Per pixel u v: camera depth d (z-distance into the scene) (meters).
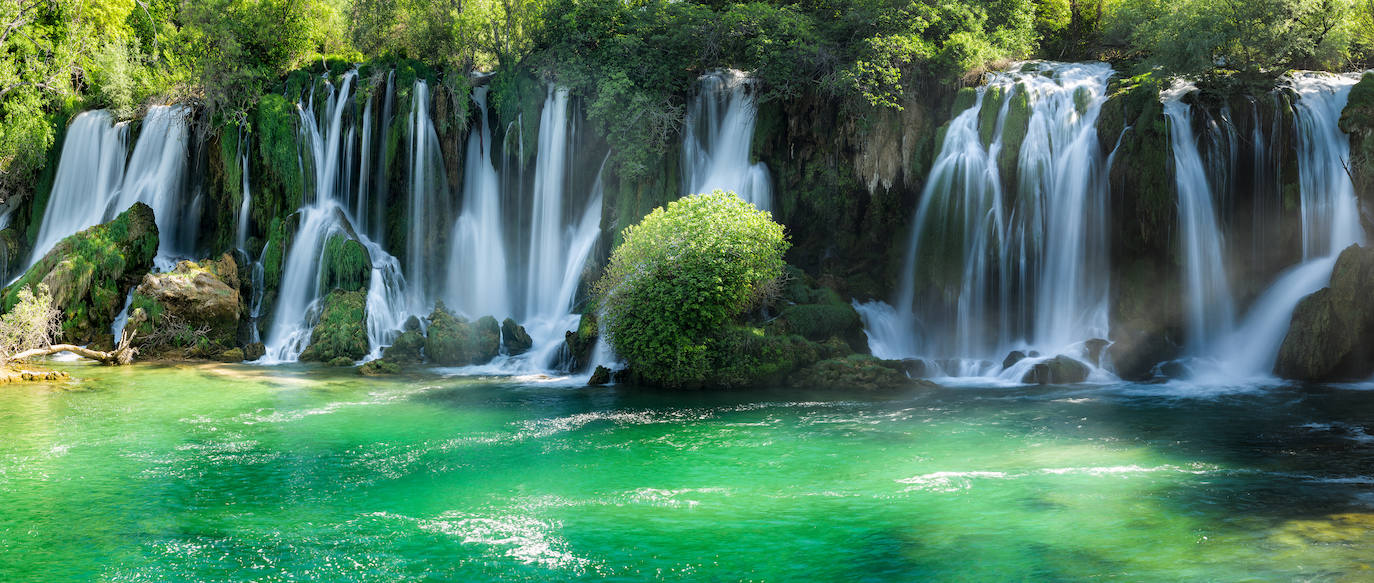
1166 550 11.34
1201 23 29.28
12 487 15.23
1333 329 25.03
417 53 42.91
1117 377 26.75
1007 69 34.06
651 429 20.02
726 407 22.70
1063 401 22.95
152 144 39.12
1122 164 28.48
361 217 37.78
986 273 30.69
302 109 38.38
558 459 17.23
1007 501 13.80
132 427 20.30
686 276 25.58
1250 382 25.27
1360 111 26.75
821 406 22.73
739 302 26.50
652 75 35.25
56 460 17.16
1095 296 29.14
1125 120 28.88
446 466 16.75
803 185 34.75
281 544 12.30
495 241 37.38
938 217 31.67
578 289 34.41
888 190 33.25
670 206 27.39
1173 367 26.64
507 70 38.19
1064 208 29.64
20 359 29.42
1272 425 19.25
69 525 13.17
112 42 44.19
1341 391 23.36
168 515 13.67
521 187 37.16
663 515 13.48
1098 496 13.93
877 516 13.20
